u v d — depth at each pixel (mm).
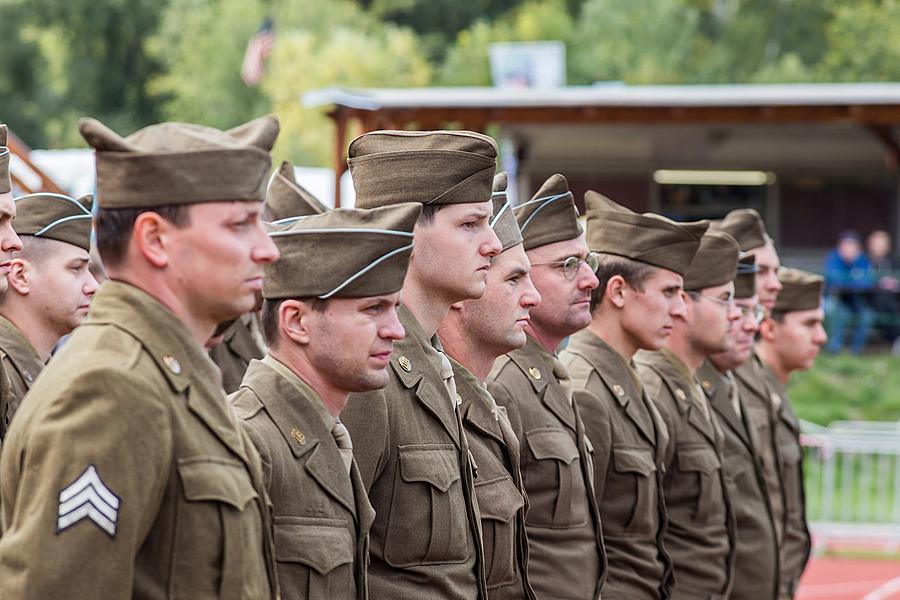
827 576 29219
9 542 6953
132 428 7055
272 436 8672
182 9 114438
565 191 12789
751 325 17172
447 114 46125
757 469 17031
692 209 61094
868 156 60375
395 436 10031
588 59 95812
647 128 57625
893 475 32812
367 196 10648
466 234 10539
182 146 7434
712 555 15398
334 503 8859
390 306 9016
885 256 55938
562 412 12688
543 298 12703
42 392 7191
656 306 14141
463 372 11344
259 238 7637
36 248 12172
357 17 107875
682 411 15500
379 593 9852
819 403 46281
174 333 7480
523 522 11508
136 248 7445
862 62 95375
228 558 7395
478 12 118688
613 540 13711
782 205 61156
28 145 119375
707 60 97438
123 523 6969
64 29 120562
